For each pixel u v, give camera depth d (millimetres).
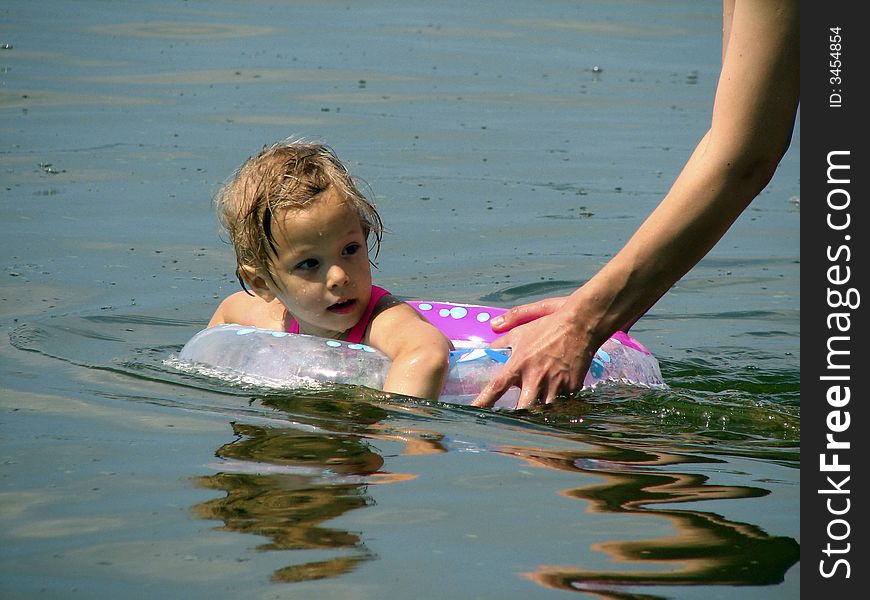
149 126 14750
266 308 8742
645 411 7102
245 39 19609
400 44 19656
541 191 12922
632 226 11875
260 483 5566
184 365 7871
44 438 6191
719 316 9836
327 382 7457
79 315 9055
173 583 4543
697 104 16641
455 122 15469
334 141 14336
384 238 11375
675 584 4559
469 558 4777
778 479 5820
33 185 12508
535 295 10055
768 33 6684
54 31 19594
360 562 4727
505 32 20812
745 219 12562
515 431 6586
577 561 4754
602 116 16000
